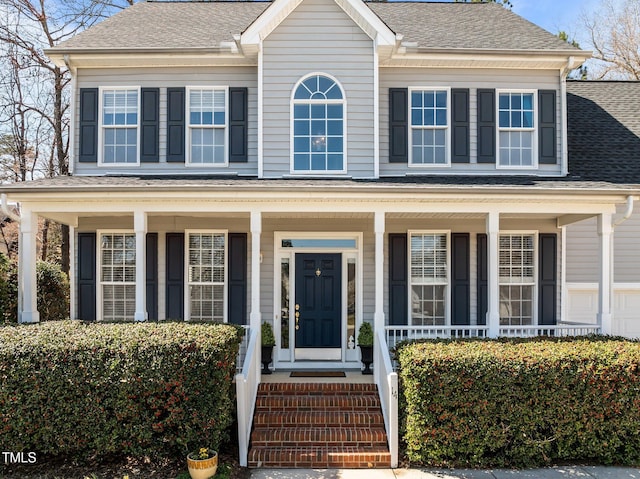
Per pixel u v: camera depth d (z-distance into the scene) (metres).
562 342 8.38
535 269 11.60
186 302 11.32
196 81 11.34
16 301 12.89
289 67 10.77
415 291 11.56
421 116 11.41
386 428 8.16
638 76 26.72
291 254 11.42
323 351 11.30
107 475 7.02
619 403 7.54
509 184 9.84
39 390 7.03
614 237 12.36
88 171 11.21
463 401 7.47
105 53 10.95
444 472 7.38
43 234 22.25
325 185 9.23
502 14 13.62
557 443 7.59
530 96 11.51
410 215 10.73
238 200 9.47
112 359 7.06
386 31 10.59
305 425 8.37
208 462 6.79
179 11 13.79
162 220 11.39
